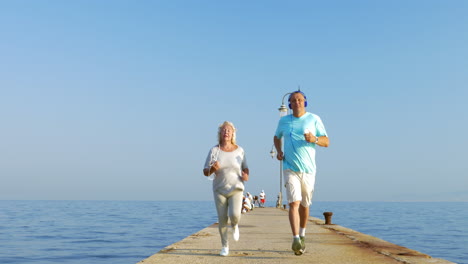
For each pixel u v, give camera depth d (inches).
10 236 1307.8
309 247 305.7
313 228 487.2
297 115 263.1
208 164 256.5
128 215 2979.8
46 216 2864.2
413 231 1680.6
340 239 362.9
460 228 1919.3
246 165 264.4
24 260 792.9
